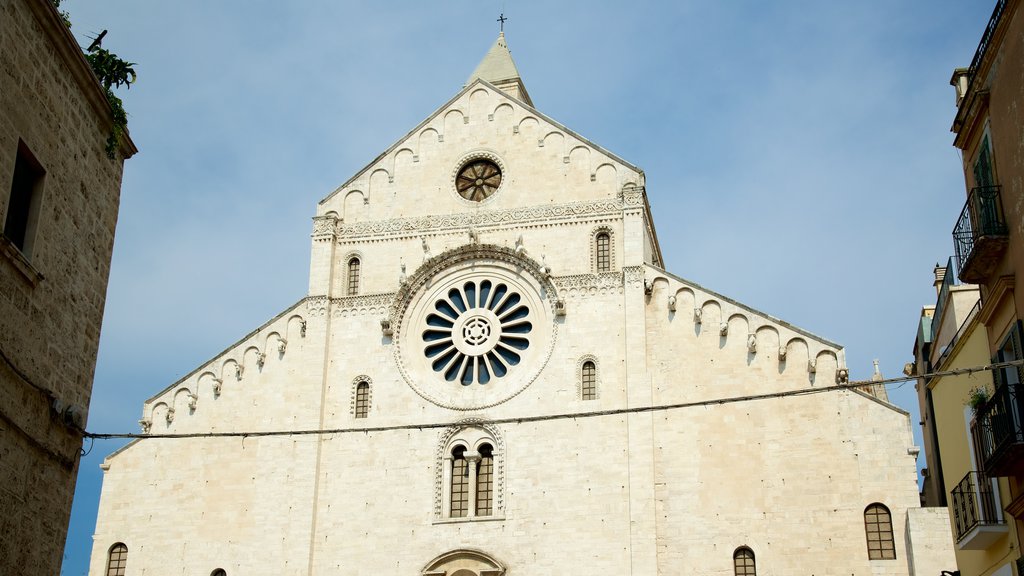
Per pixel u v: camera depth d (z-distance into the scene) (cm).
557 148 6003
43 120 2977
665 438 5278
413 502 5403
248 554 5388
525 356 5638
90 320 3234
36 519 2900
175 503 5544
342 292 5934
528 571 5159
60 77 3064
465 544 5262
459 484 5441
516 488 5328
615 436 5331
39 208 2948
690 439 5253
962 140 3534
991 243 3142
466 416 5534
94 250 3272
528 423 5447
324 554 5372
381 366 5731
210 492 5541
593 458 5312
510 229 5881
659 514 5150
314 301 5875
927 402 5122
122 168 3500
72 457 3103
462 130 6178
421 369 5709
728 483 5134
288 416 5650
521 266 5794
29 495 2869
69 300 3106
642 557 5047
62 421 3023
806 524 4981
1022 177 3014
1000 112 3166
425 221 6003
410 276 5838
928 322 5128
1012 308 3125
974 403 3281
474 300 5825
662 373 5409
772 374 5291
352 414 5656
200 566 5403
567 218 5828
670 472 5212
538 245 5809
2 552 2731
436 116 6234
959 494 3562
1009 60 3075
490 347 5688
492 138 6119
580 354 5544
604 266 5722
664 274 5594
